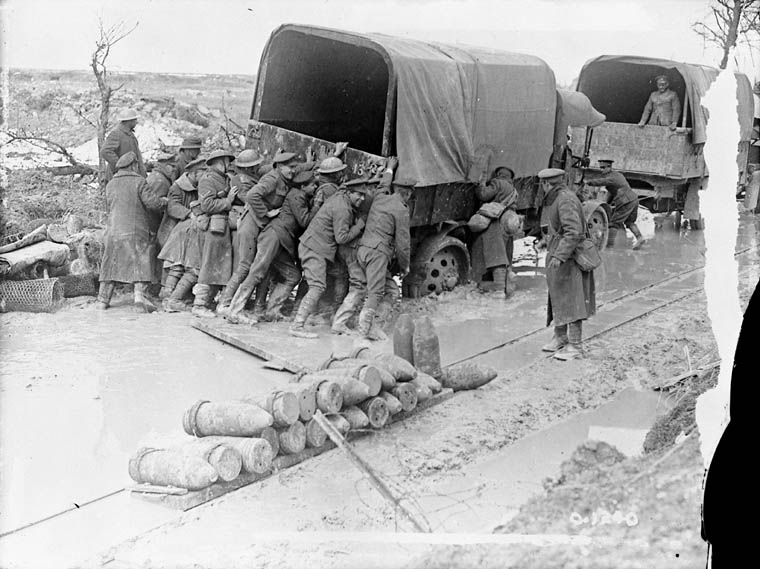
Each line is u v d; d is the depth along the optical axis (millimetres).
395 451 6051
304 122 11258
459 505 5070
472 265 10922
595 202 13000
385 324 9258
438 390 7164
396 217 8781
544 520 4234
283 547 4652
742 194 13906
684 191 15109
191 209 9781
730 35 13953
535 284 11703
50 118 14648
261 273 9094
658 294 10906
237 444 5629
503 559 4102
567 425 6523
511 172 11023
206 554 4543
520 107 11102
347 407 6359
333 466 5859
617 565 3711
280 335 8617
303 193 9156
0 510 5074
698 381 6785
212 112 15570
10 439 6031
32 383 7125
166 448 5574
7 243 10508
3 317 9227
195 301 9445
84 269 10227
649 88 15586
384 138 9594
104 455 5844
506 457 5902
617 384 7488
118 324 9109
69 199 12773
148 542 4742
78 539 4766
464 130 10234
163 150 10555
